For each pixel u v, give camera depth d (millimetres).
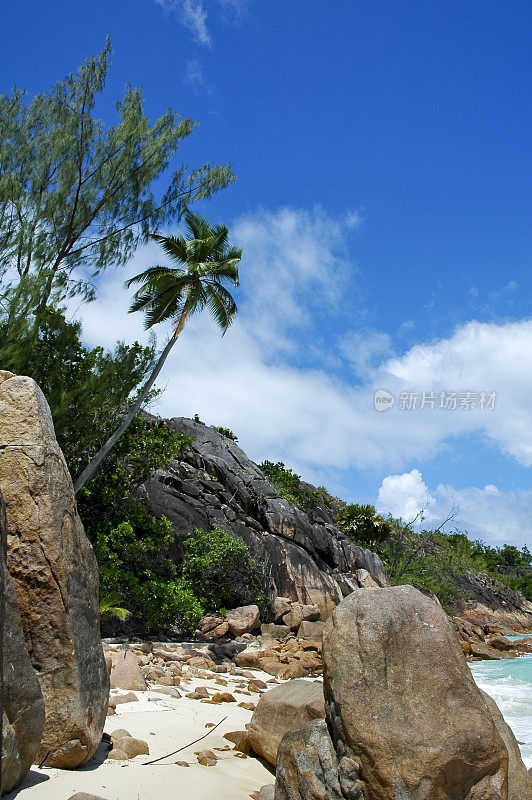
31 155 18672
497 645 27500
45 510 5621
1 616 3939
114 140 19328
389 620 4453
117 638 16547
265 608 22828
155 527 20016
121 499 20047
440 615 4590
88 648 5730
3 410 5848
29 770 5086
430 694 4207
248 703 9586
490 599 46094
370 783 4004
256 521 27656
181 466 27078
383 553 41312
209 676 12484
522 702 13117
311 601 26031
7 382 5965
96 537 18828
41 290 16719
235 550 22328
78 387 17328
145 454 20797
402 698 4195
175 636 18797
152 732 7234
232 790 5539
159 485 24156
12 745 4527
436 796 3900
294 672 14445
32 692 4902
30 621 5430
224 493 26953
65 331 17703
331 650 4488
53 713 5328
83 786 4965
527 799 4648
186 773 5836
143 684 9719
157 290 21297
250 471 30578
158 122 20234
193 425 31609
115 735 6602
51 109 18875
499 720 5141
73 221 19188
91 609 5953
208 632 19875
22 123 18750
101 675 5918
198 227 22141
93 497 19500
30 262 17875
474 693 4289
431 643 4395
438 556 44062
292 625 22875
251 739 6965
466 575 46719
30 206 17969
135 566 19906
